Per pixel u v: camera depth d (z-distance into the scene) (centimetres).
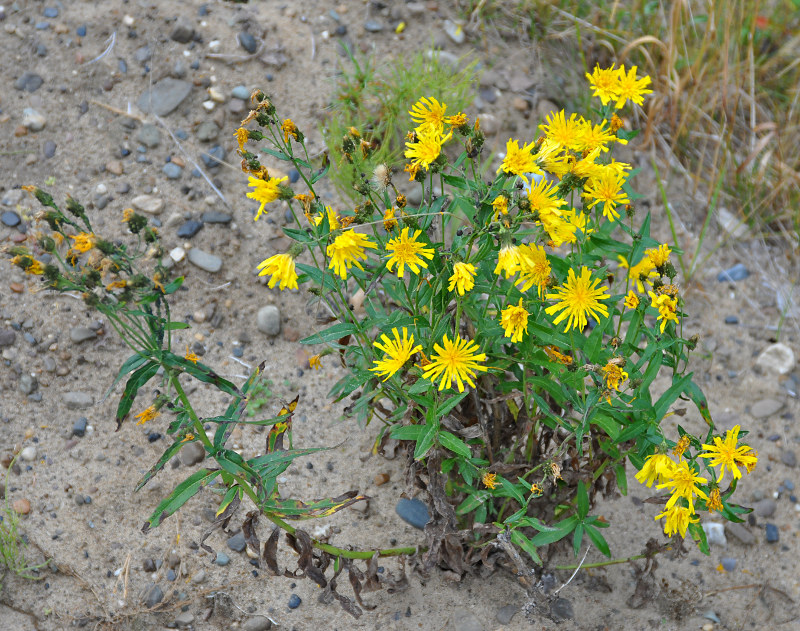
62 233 63
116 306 62
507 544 67
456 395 65
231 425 66
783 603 74
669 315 65
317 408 78
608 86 67
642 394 67
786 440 80
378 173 65
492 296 67
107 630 71
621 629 72
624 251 68
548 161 63
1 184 82
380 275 66
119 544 73
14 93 85
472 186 64
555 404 70
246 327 81
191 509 75
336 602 72
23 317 79
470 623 72
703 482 63
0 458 75
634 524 76
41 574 72
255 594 73
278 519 67
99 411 77
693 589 74
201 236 82
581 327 65
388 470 76
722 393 82
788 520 77
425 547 72
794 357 83
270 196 63
